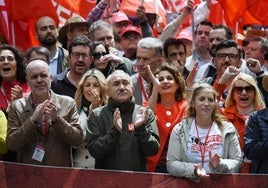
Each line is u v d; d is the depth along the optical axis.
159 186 16.12
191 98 16.86
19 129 16.38
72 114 16.81
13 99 17.50
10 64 18.58
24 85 18.77
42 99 16.80
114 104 16.67
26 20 21.53
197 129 16.75
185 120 16.84
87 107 17.81
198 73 20.12
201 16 22.92
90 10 22.84
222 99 18.52
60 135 16.62
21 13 21.47
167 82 17.67
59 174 15.95
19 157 16.69
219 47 19.47
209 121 16.77
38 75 16.77
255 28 23.00
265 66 20.47
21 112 16.73
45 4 21.48
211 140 16.66
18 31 21.83
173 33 21.69
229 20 21.97
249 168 17.28
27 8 21.44
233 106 17.95
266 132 16.69
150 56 18.77
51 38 20.81
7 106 18.45
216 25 21.48
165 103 17.75
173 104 17.73
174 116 17.58
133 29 20.83
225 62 19.39
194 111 16.86
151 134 16.48
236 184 16.19
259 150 16.61
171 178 16.16
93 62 19.17
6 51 18.62
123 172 16.02
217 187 16.17
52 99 16.84
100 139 16.31
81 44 18.66
